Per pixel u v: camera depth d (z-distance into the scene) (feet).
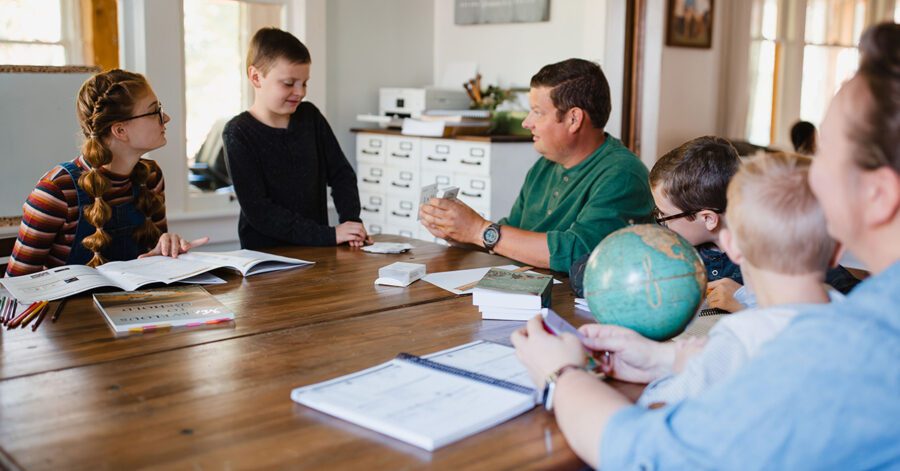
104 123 6.94
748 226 3.26
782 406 2.62
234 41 14.19
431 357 4.35
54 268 6.40
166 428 3.48
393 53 16.80
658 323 3.98
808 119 22.75
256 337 4.91
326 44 15.43
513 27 16.30
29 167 11.09
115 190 7.30
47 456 3.19
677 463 2.80
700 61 18.34
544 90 7.70
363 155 16.08
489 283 5.61
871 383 2.55
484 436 3.42
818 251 3.17
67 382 4.06
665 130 17.61
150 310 5.36
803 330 2.69
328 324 5.23
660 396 3.33
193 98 13.78
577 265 6.11
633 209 7.32
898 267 2.69
